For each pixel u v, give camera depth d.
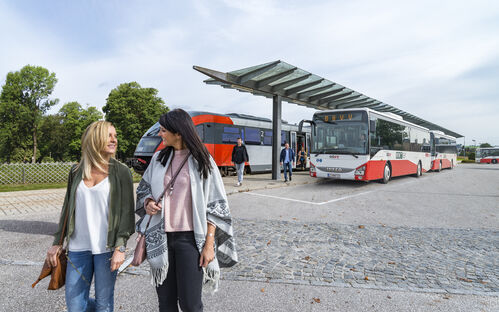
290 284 3.54
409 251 4.68
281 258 4.35
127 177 2.03
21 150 52.81
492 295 3.31
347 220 6.67
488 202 9.20
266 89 13.13
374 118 12.45
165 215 1.87
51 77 51.66
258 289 3.41
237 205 8.37
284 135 20.16
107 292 1.99
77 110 56.88
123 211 1.99
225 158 16.09
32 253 4.60
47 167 14.86
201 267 1.87
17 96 50.00
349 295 3.29
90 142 1.95
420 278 3.72
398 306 3.08
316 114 12.92
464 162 55.94
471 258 4.41
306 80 13.20
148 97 43.25
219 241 1.97
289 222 6.42
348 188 12.06
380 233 5.63
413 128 17.23
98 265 1.97
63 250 1.97
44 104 51.81
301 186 12.68
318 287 3.48
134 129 41.47
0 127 49.84
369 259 4.34
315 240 5.18
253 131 17.89
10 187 12.41
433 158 21.88
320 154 12.66
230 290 3.38
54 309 2.99
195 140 1.88
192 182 1.87
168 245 1.88
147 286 3.46
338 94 15.21
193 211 1.85
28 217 6.96
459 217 7.13
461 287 3.50
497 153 46.38
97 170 1.99
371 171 12.04
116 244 1.93
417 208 8.15
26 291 3.37
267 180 14.43
